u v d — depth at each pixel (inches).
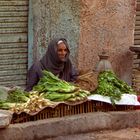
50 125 266.4
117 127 287.4
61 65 310.3
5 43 372.2
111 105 291.4
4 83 374.6
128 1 366.9
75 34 352.5
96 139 272.7
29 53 378.3
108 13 359.6
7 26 371.2
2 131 251.9
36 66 307.0
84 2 347.6
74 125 273.7
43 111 271.3
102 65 343.0
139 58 371.6
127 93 298.7
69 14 354.3
